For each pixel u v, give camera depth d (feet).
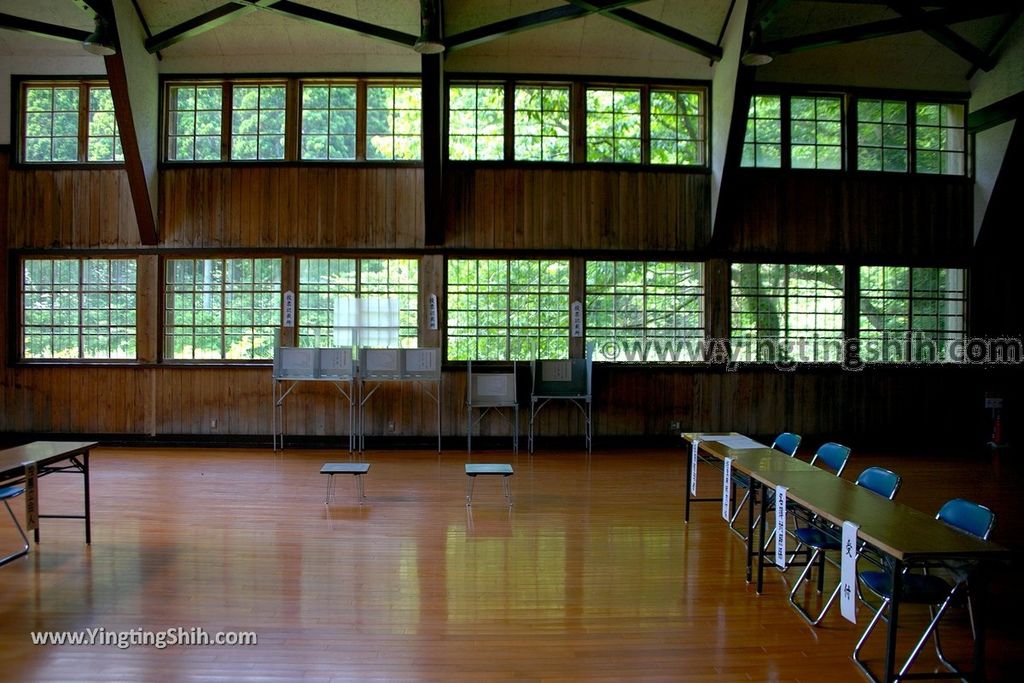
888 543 8.63
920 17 23.81
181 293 28.37
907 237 29.55
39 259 28.45
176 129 28.30
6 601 11.84
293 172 27.99
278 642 10.39
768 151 29.04
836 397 29.45
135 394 28.14
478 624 11.12
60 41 27.58
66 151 28.40
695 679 9.39
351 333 28.30
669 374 28.81
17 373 28.14
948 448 29.14
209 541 15.26
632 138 28.73
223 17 25.05
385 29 24.40
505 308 28.55
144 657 9.90
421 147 28.27
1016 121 27.55
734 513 17.26
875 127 29.66
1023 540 16.15
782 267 29.32
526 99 28.45
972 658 10.08
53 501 18.72
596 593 12.50
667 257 28.66
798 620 11.43
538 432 28.30
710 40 27.43
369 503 18.81
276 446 27.40
